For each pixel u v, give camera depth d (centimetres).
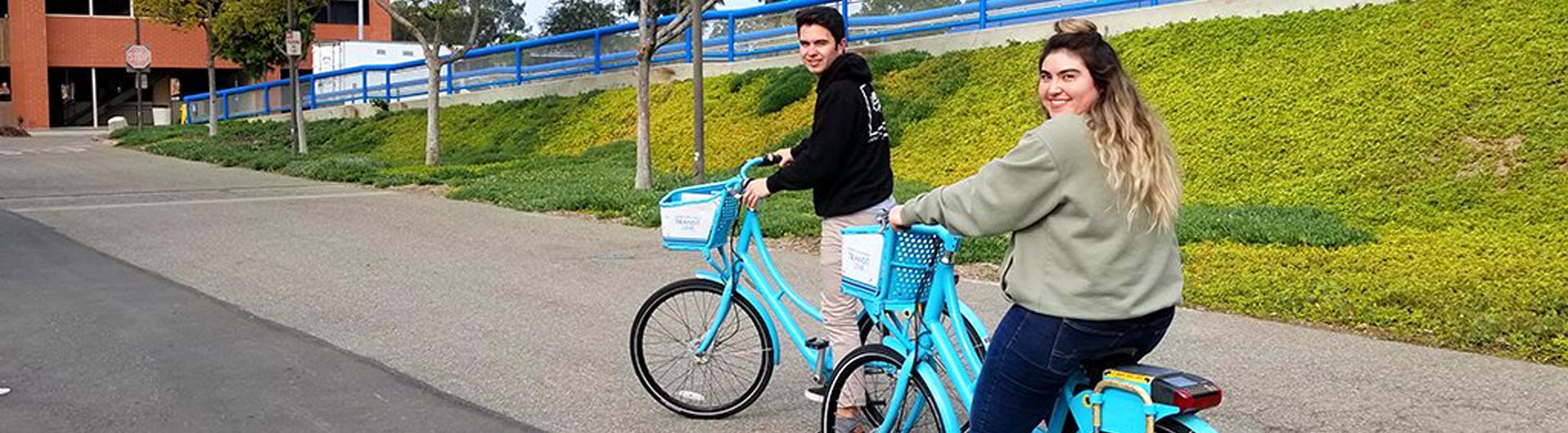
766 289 516
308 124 2883
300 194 1545
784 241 1095
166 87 4366
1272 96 1393
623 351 669
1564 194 1030
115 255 1009
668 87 2211
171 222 1238
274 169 1961
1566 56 1239
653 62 2364
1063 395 358
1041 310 336
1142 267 330
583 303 808
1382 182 1150
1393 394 578
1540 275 805
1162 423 335
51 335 698
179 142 2669
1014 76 1708
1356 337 693
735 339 538
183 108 3856
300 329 720
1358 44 1427
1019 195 329
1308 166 1230
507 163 1938
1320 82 1380
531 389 591
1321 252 929
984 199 336
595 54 2455
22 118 3991
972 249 966
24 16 3978
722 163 1762
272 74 4391
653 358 550
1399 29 1423
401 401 566
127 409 549
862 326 508
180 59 4275
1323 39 1476
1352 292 774
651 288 867
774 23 2183
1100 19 1784
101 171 1950
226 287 860
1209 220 1053
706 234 504
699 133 1460
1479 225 1009
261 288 859
